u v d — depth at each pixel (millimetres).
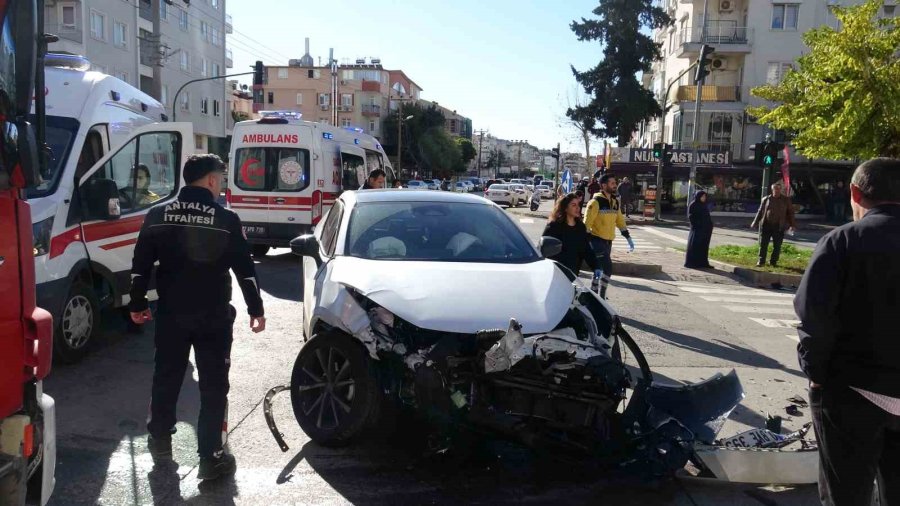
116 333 7531
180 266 4051
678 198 38375
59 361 6367
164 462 4422
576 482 4363
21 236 2691
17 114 2643
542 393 4137
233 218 4133
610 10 44906
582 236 8164
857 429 2771
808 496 4246
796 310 2883
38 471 2941
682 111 41469
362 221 5773
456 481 4309
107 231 6859
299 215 13273
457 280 4777
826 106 15539
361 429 4539
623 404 4680
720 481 4328
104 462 4395
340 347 4578
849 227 2840
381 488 4180
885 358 2734
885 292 2723
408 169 85812
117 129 7156
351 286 4742
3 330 2582
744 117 40812
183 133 8383
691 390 4848
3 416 2604
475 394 4164
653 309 10258
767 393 6340
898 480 2807
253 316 4285
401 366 4363
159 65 22766
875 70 14578
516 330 4027
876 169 2893
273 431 4824
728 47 40469
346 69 88250
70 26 35344
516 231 5980
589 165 47719
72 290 6352
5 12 2604
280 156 13289
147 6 43031
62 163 6309
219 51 54969
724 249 17609
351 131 16250
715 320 9648
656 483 4367
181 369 4230
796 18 40156
